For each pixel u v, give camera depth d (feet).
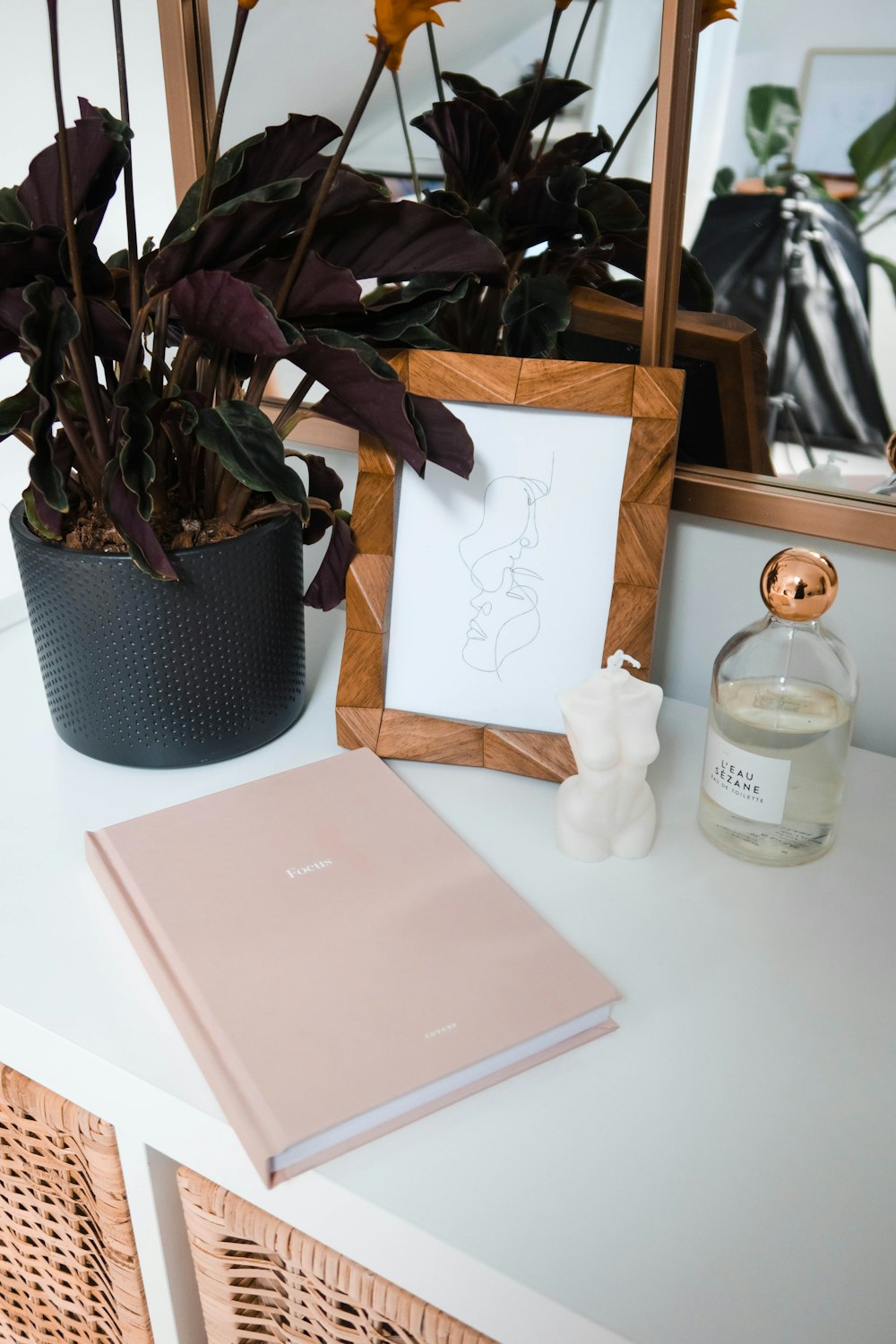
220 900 1.98
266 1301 2.00
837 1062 1.77
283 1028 1.71
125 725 2.39
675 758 2.59
